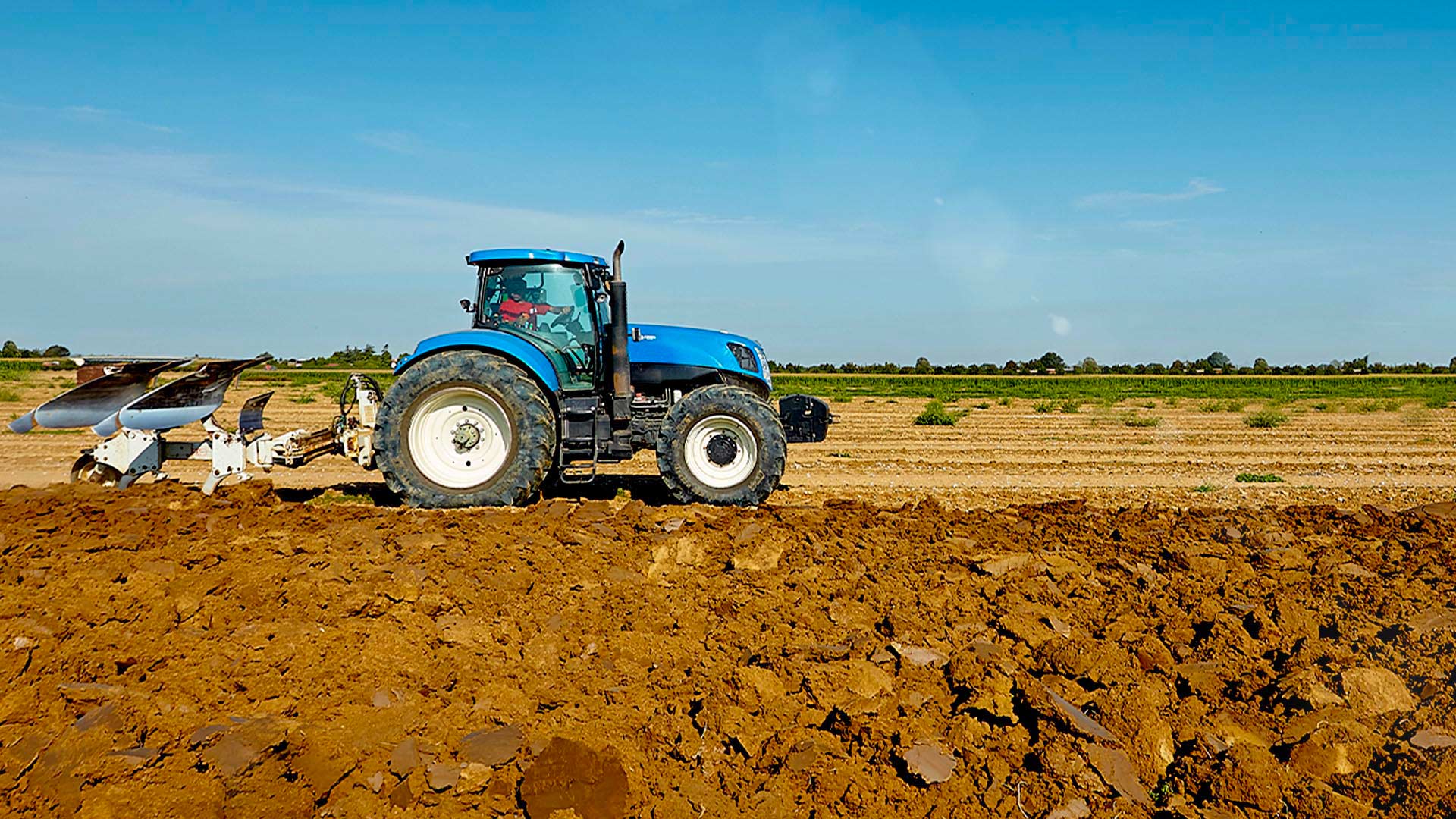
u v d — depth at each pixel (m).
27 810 2.88
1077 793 3.20
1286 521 7.56
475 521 7.11
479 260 8.84
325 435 8.56
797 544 6.43
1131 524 7.40
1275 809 3.15
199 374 8.09
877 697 3.89
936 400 28.33
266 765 3.13
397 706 3.65
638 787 3.22
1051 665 4.24
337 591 4.81
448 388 8.27
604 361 8.90
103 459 8.08
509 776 3.23
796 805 3.20
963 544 6.55
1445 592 5.38
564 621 4.71
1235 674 4.19
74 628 4.29
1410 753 3.38
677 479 8.44
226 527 6.83
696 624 4.75
